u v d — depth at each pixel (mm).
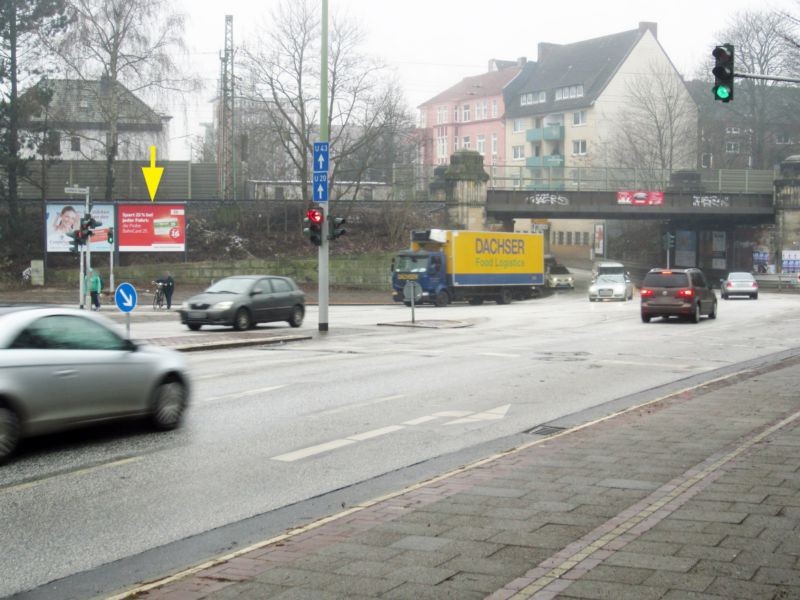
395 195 63469
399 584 5188
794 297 56562
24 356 9133
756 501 6879
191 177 59312
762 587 4961
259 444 10133
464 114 122375
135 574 5773
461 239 47469
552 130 104188
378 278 57312
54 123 48688
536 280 53281
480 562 5570
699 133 88125
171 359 11070
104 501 7621
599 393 14375
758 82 78688
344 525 6504
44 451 9688
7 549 6309
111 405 10070
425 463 9195
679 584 5012
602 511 6801
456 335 26328
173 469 8859
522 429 11172
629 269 83750
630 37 102562
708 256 80375
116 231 51500
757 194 67875
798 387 14320
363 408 12719
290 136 56750
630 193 64438
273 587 5184
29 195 56438
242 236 57594
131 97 49938
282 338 23828
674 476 8008
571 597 4836
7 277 49812
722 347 22594
